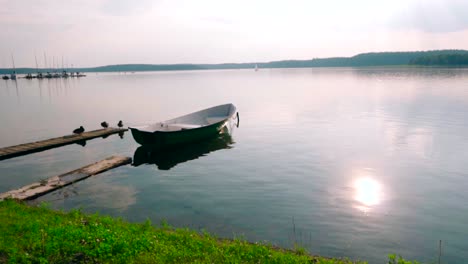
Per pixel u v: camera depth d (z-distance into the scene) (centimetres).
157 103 5525
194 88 9394
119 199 1435
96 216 1080
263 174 1769
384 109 4128
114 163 1938
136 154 2245
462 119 3256
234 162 2014
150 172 1833
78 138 2641
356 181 1630
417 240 1065
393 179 1645
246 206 1349
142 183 1650
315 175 1730
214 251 797
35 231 838
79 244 759
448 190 1495
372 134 2703
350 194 1463
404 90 6606
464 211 1278
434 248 1019
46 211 1120
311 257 825
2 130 3162
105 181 1672
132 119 3844
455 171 1750
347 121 3347
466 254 984
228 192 1512
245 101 5569
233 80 14812
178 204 1380
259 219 1226
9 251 723
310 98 5809
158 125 2555
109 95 7206
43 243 757
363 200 1395
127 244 770
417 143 2367
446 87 6844
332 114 3850
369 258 962
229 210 1312
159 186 1606
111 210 1316
